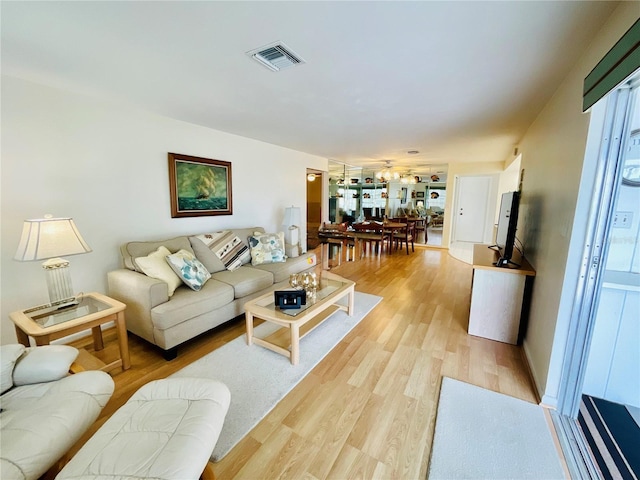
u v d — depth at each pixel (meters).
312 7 1.26
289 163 5.08
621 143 1.43
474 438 1.55
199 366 2.18
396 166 7.62
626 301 1.75
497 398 1.86
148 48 1.64
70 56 1.74
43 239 1.83
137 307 2.31
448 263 5.56
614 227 1.76
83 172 2.49
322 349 2.43
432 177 8.09
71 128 2.39
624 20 1.18
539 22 1.36
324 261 5.34
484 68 1.86
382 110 2.75
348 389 1.94
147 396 1.33
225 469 1.37
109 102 2.60
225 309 2.69
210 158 3.60
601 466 1.40
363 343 2.55
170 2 1.23
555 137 2.14
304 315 2.25
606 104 1.43
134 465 0.99
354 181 8.85
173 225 3.27
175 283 2.52
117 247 2.77
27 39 1.55
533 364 2.12
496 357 2.35
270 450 1.48
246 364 2.21
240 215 4.15
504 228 2.97
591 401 1.85
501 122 3.12
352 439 1.55
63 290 2.04
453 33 1.46
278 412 1.73
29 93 2.16
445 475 1.34
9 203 2.13
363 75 1.97
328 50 1.65
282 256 3.67
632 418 1.71
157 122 3.00
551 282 1.91
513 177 6.40
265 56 1.72
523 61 1.75
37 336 1.67
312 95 2.37
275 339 2.57
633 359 1.79
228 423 1.64
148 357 2.30
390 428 1.62
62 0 1.22
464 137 3.92
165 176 3.13
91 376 1.39
